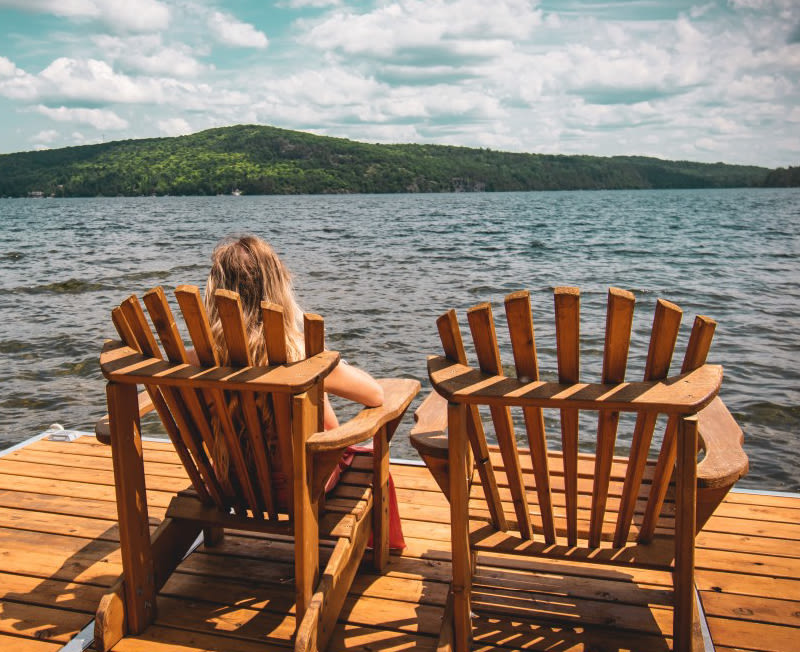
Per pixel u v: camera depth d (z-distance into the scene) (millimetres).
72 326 11383
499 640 2299
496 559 2840
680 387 1823
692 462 1838
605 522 2250
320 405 2166
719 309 13031
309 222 50875
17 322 11773
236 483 2410
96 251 26625
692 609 2037
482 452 2156
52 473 3758
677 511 1917
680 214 63156
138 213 72188
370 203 109250
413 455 5922
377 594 2572
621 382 1877
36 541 3029
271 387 1972
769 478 5484
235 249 2297
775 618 2406
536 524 2258
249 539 2994
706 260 22766
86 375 8406
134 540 2291
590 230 40219
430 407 2500
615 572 2723
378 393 2385
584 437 6336
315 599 2152
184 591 2594
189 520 2486
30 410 7148
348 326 11312
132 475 2262
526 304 1784
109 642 2248
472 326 1900
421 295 15039
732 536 2990
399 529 2855
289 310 2344
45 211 81750
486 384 1928
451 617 2217
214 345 2057
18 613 2500
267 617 2430
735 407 7121
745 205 87875
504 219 54594
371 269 20109
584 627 2369
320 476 2152
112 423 2174
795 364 8766
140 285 16875
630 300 1701
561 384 1887
